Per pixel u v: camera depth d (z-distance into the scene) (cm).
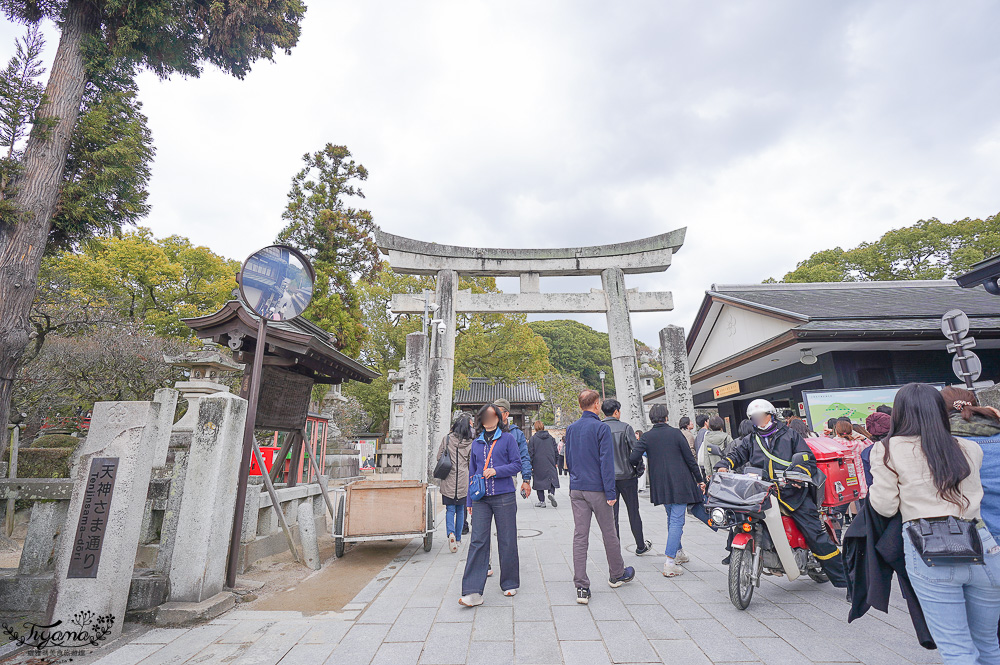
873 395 886
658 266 1287
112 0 757
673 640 307
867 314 1040
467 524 737
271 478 637
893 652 281
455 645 307
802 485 393
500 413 434
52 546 405
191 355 816
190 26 866
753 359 1198
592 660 281
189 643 317
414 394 1177
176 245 2695
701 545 593
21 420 1088
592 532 699
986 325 949
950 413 234
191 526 387
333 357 622
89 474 347
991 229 2206
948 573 194
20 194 692
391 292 2523
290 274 514
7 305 662
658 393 1825
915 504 205
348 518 564
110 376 1229
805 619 339
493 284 2484
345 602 402
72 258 2109
